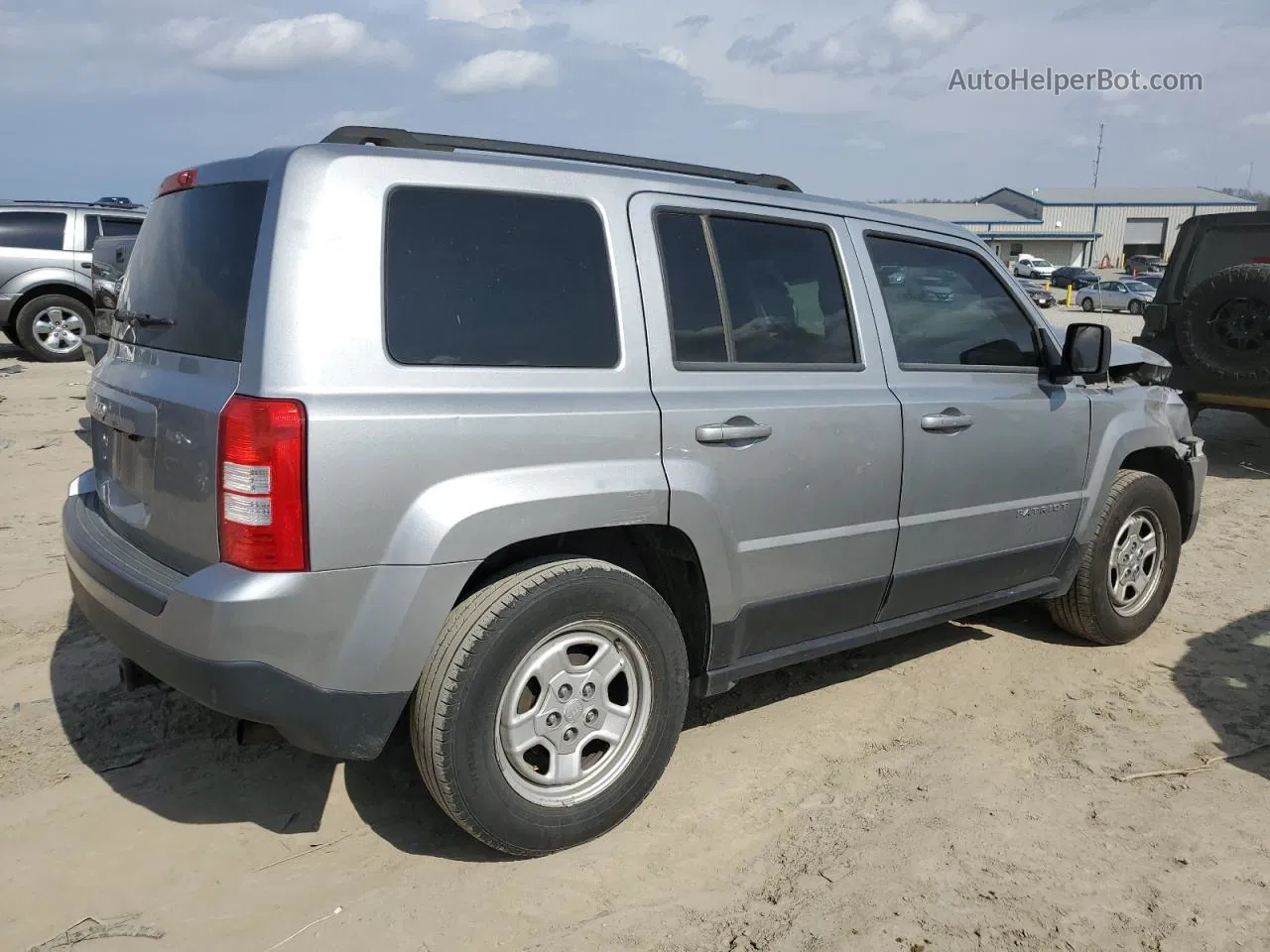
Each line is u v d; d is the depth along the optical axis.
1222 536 6.56
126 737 3.51
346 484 2.42
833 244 3.54
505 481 2.63
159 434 2.68
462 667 2.58
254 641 2.39
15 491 6.67
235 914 2.62
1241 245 8.55
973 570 3.94
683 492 2.95
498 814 2.70
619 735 2.96
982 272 4.06
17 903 2.63
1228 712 3.95
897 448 3.53
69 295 12.86
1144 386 4.77
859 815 3.15
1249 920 2.69
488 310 2.71
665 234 3.10
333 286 2.48
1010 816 3.17
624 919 2.64
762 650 3.37
